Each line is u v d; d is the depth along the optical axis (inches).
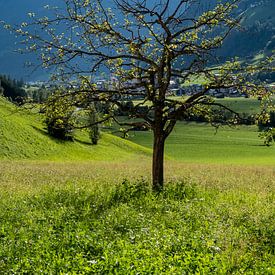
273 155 4394.7
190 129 5851.4
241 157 4276.6
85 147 3932.1
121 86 826.2
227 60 812.0
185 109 812.6
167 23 788.0
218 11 796.6
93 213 575.8
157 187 778.2
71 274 337.7
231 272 367.9
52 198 703.7
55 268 361.1
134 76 838.5
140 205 647.8
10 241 437.4
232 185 965.8
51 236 456.4
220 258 390.3
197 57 804.0
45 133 3700.8
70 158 3437.5
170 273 341.1
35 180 1093.1
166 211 587.2
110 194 723.4
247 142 5128.0
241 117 847.1
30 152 3201.3
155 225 519.8
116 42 796.0
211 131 5743.1
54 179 1116.5
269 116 822.5
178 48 829.2
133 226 507.5
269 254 422.9
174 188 774.5
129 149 4613.7
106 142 4483.3
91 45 794.8
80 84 801.6
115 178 1150.3
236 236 475.5
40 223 527.5
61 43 780.6
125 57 791.7
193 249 415.8
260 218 560.1
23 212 597.6
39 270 352.2
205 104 823.1
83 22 779.4
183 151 4616.1
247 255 415.2
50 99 790.5
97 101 807.1
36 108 796.6
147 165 2188.7
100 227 498.0
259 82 819.4
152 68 823.1
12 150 3090.6
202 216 561.6
